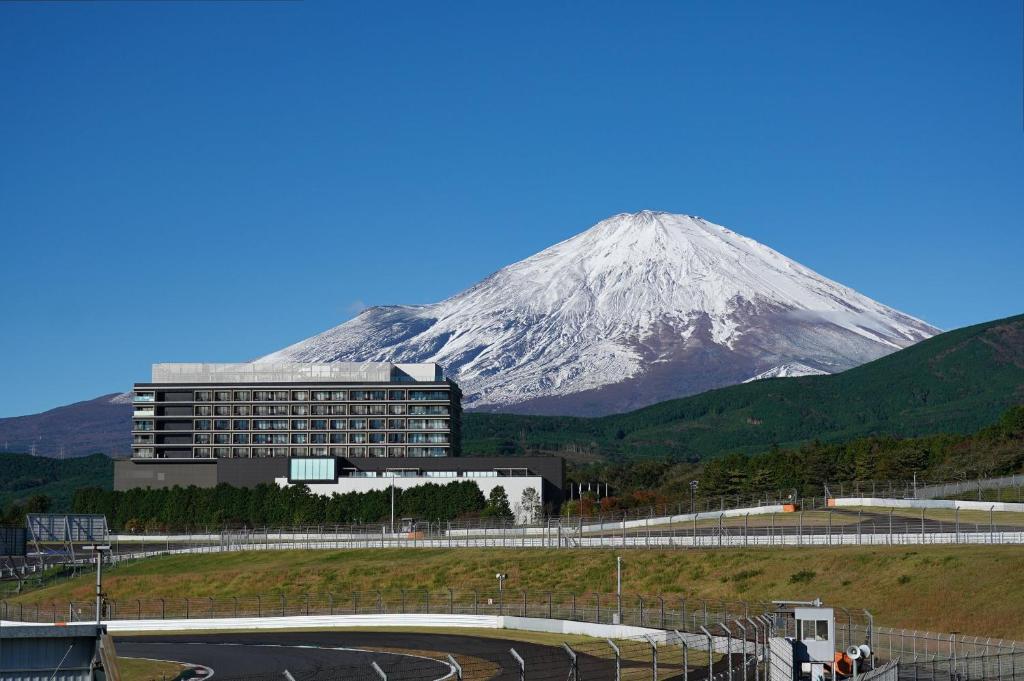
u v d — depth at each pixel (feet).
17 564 617.62
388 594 466.29
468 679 259.19
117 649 346.95
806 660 241.55
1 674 183.62
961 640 286.46
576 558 480.23
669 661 270.46
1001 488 557.74
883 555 400.26
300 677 274.16
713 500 645.51
